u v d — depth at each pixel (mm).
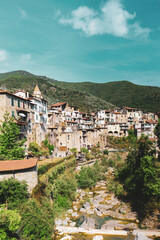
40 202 24812
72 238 22516
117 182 44156
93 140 89375
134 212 30656
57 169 38312
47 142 57875
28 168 24844
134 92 192750
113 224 26469
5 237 16047
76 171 51688
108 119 111875
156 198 29391
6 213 16016
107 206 33219
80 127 82875
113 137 98688
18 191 21953
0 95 38812
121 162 61719
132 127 107062
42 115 60531
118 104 174625
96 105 152125
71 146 69188
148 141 37469
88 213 30594
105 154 76938
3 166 23234
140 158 34250
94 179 47469
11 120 36281
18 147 33156
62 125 71062
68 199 34219
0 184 21234
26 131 47562
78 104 146250
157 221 26953
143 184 31203
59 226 25141
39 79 188375
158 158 59938
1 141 32062
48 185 29984
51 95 161000
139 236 22188
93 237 22562
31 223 19562
